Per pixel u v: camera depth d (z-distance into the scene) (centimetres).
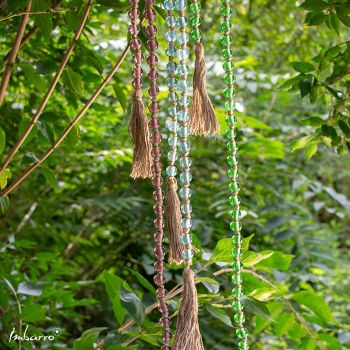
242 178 237
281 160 255
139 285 243
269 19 307
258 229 233
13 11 130
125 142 231
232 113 105
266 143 225
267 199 252
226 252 127
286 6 294
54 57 162
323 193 268
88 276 256
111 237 273
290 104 274
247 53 266
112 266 256
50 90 125
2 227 244
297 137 254
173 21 102
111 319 253
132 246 251
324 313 139
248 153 230
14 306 153
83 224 254
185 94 101
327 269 225
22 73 167
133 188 247
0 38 168
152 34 103
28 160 144
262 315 117
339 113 137
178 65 102
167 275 176
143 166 104
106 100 223
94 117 210
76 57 158
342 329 169
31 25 162
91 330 123
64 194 238
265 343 228
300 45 288
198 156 252
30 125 127
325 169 327
